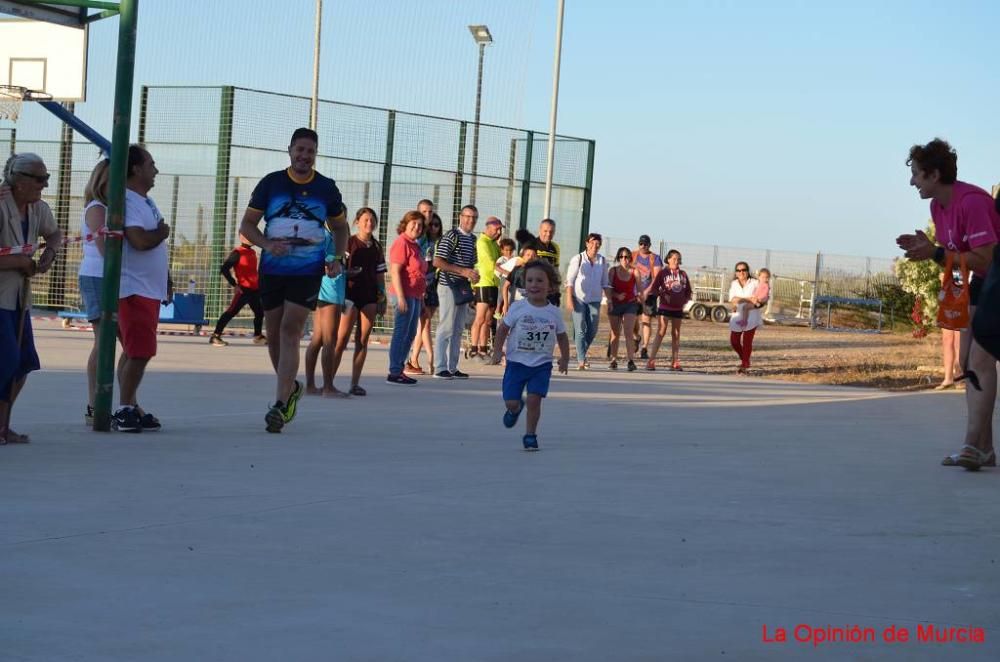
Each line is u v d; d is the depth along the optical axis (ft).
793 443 30.86
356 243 41.37
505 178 84.58
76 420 30.89
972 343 25.86
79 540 16.43
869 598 14.33
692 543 17.42
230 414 34.17
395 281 47.06
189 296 77.82
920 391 55.83
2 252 24.57
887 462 27.07
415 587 14.47
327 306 40.63
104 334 28.19
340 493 21.01
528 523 18.74
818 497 21.80
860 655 12.05
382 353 69.62
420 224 47.47
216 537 16.98
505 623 12.98
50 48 63.31
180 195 82.02
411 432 31.50
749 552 16.84
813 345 115.65
